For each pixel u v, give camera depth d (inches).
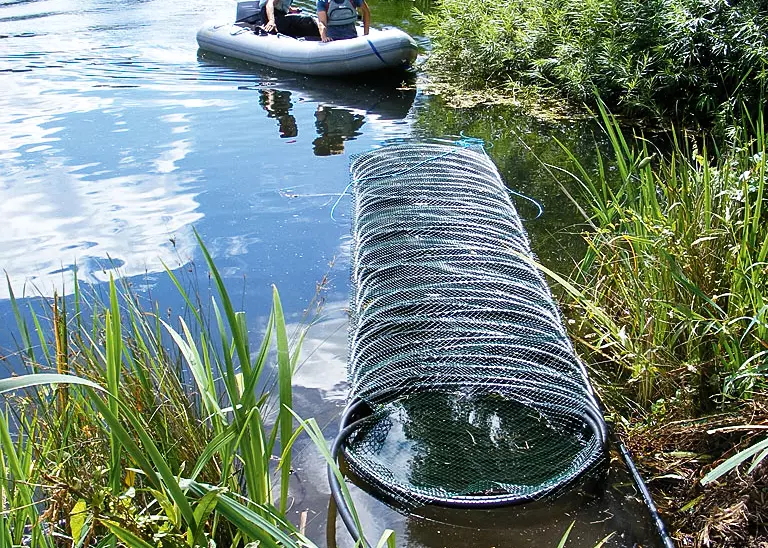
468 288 123.8
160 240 153.6
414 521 86.2
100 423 73.1
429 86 293.1
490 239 139.8
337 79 303.4
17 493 62.3
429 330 114.8
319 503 89.5
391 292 123.4
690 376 98.4
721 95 229.0
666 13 240.8
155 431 77.5
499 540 83.7
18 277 137.6
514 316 118.0
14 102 253.8
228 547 76.0
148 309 127.3
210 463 78.4
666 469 90.9
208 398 74.0
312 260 146.1
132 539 55.9
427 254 134.6
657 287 106.4
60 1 452.8
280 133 227.5
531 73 275.4
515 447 96.0
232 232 157.8
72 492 61.0
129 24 397.1
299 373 112.5
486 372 106.4
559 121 245.0
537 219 166.6
